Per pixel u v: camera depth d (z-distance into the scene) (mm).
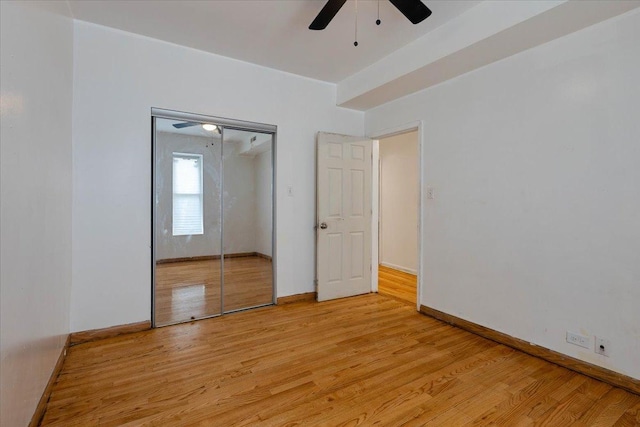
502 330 2652
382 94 3564
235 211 3422
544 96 2381
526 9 2074
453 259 3066
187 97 3041
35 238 1559
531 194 2465
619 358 2006
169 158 3035
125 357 2338
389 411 1750
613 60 2031
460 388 1979
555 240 2320
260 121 3455
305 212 3785
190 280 3166
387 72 3209
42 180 1685
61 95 2143
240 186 3439
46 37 1783
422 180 3400
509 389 1974
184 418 1677
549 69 2354
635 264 1946
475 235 2875
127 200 2771
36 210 1577
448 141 3123
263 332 2830
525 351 2479
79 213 2572
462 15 2477
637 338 1937
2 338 1162
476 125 2867
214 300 3293
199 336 2734
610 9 1949
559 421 1687
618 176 2014
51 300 1874
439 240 3209
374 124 4070
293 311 3406
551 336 2336
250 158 3482
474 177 2885
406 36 2826
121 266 2750
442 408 1780
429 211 3316
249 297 3521
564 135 2270
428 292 3318
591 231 2135
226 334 2781
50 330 1852
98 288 2654
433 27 2680
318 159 3703
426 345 2602
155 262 2934
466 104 2953
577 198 2201
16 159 1310
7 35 1225
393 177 5547
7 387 1210
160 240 2996
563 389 1980
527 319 2482
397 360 2332
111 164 2701
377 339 2703
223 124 3248
